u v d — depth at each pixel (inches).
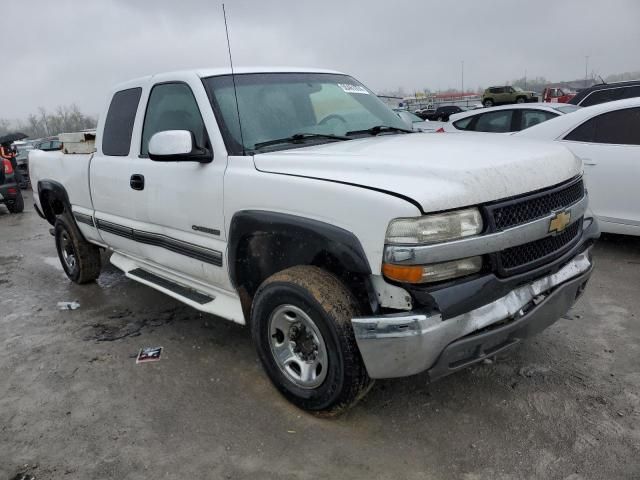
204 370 144.6
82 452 113.4
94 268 220.1
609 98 417.7
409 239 94.9
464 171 99.7
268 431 116.8
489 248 98.6
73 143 207.9
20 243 325.7
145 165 156.4
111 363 151.4
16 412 129.6
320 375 114.1
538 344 147.6
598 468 100.4
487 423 115.2
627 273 200.2
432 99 2022.6
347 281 113.5
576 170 123.3
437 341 97.3
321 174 110.7
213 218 134.3
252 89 145.3
